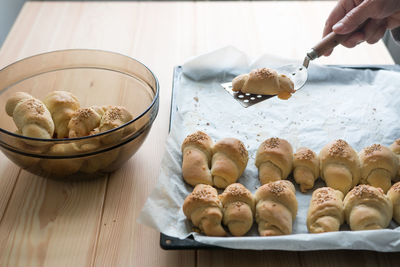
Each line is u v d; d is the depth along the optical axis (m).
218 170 0.73
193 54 1.07
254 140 0.84
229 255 0.66
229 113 0.90
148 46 1.09
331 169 0.74
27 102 0.73
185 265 0.65
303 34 1.14
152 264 0.65
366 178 0.74
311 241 0.62
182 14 1.21
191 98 0.92
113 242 0.67
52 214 0.71
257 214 0.68
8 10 1.35
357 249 0.63
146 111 0.71
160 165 0.79
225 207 0.68
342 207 0.68
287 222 0.66
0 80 0.78
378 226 0.66
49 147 0.66
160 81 0.99
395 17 0.86
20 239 0.67
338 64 1.03
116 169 0.77
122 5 1.25
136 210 0.72
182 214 0.69
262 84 0.81
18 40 1.09
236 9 1.24
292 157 0.76
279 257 0.65
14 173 0.77
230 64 0.97
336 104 0.92
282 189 0.68
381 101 0.92
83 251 0.66
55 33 1.12
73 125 0.72
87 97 0.86
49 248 0.66
